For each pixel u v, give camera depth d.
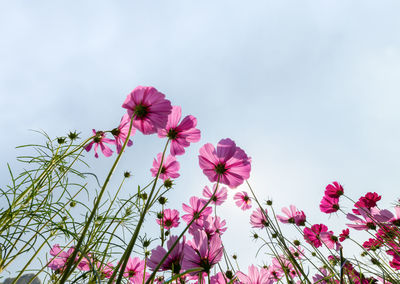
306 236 0.78
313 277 0.55
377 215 0.69
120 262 0.25
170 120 0.44
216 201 0.64
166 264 0.34
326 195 0.81
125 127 0.52
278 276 0.64
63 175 0.47
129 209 0.51
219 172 0.41
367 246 0.72
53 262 0.49
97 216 0.44
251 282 0.39
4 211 0.39
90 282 0.37
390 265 0.65
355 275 0.50
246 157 0.42
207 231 0.48
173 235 0.34
